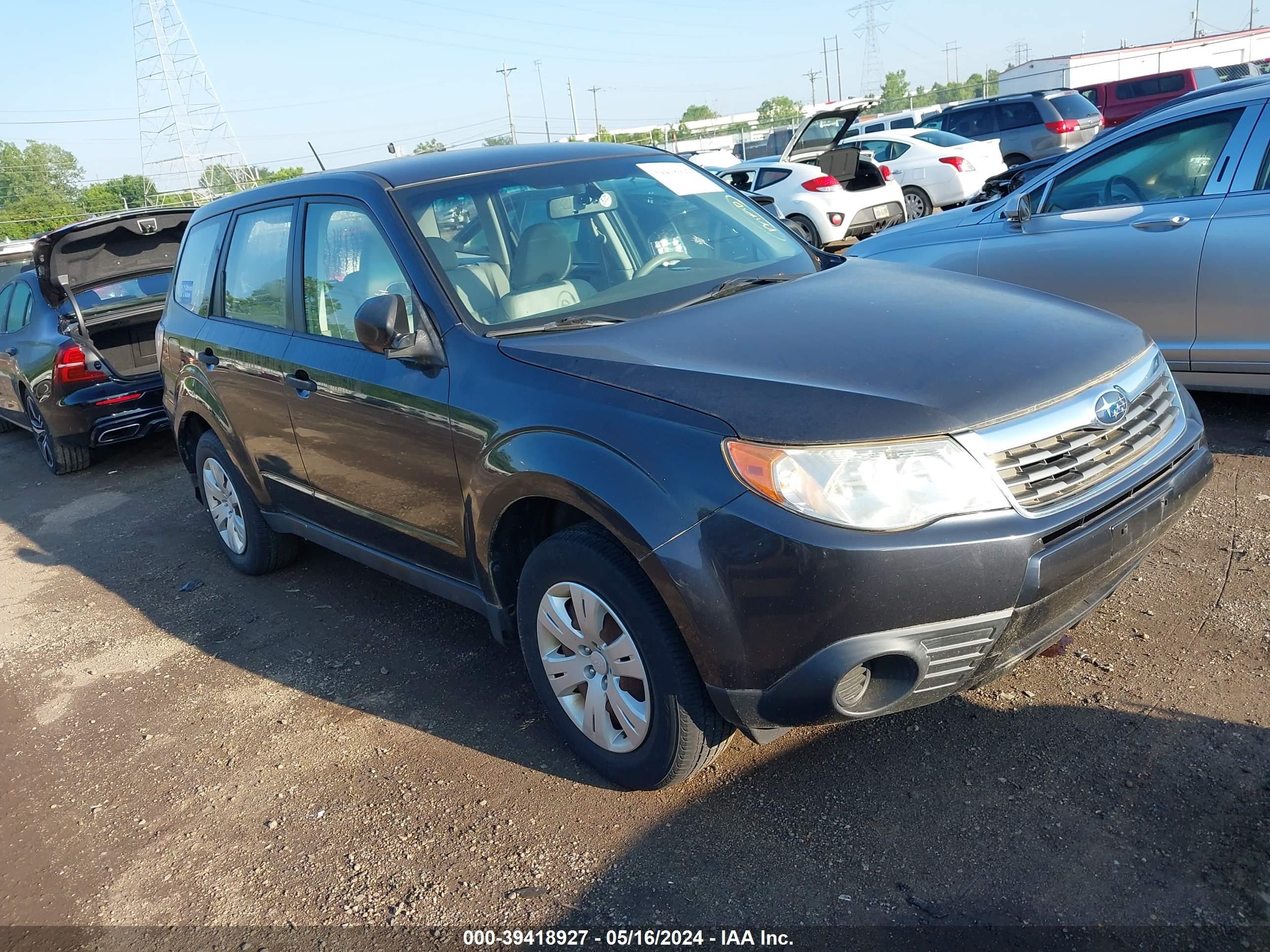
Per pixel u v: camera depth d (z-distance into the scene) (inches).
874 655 90.7
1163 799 101.5
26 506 289.4
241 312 172.4
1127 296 198.2
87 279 318.3
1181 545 153.2
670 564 95.5
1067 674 125.0
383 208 137.4
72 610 202.1
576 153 157.2
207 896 110.3
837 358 102.3
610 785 117.3
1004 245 215.3
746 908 96.1
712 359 105.3
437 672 151.3
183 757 139.4
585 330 119.5
